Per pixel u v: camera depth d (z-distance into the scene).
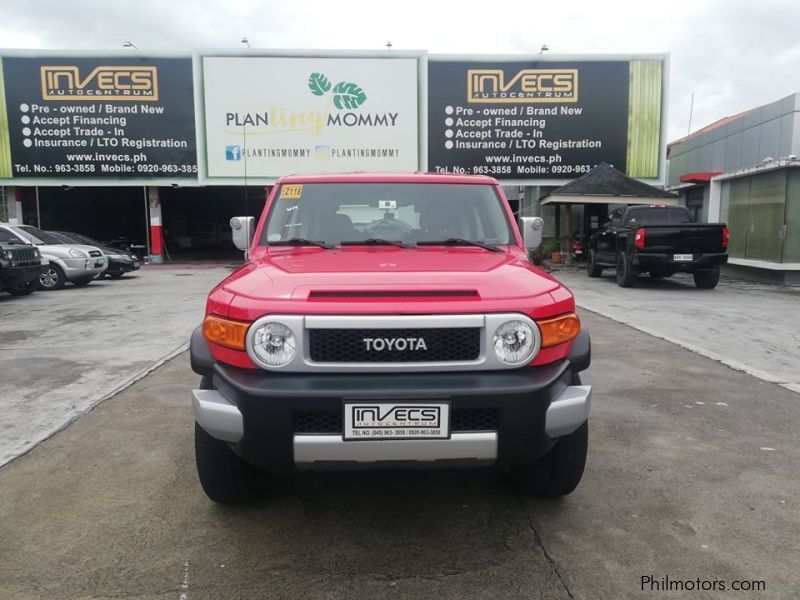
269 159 21.94
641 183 18.48
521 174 21.95
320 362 2.71
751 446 4.23
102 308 11.03
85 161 21.98
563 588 2.63
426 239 4.00
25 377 6.06
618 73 21.53
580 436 3.20
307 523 3.20
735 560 2.84
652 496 3.49
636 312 10.00
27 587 2.63
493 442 2.70
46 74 21.56
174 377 6.04
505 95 21.62
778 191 14.14
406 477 3.75
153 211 23.72
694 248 12.78
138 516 3.26
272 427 2.66
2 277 11.80
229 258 28.22
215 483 3.19
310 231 4.02
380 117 21.77
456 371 2.74
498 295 2.81
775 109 16.52
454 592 2.60
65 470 3.83
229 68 21.58
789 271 14.05
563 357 2.88
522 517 3.26
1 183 21.92
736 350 7.23
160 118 21.86
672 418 4.80
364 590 2.62
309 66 21.59
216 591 2.61
